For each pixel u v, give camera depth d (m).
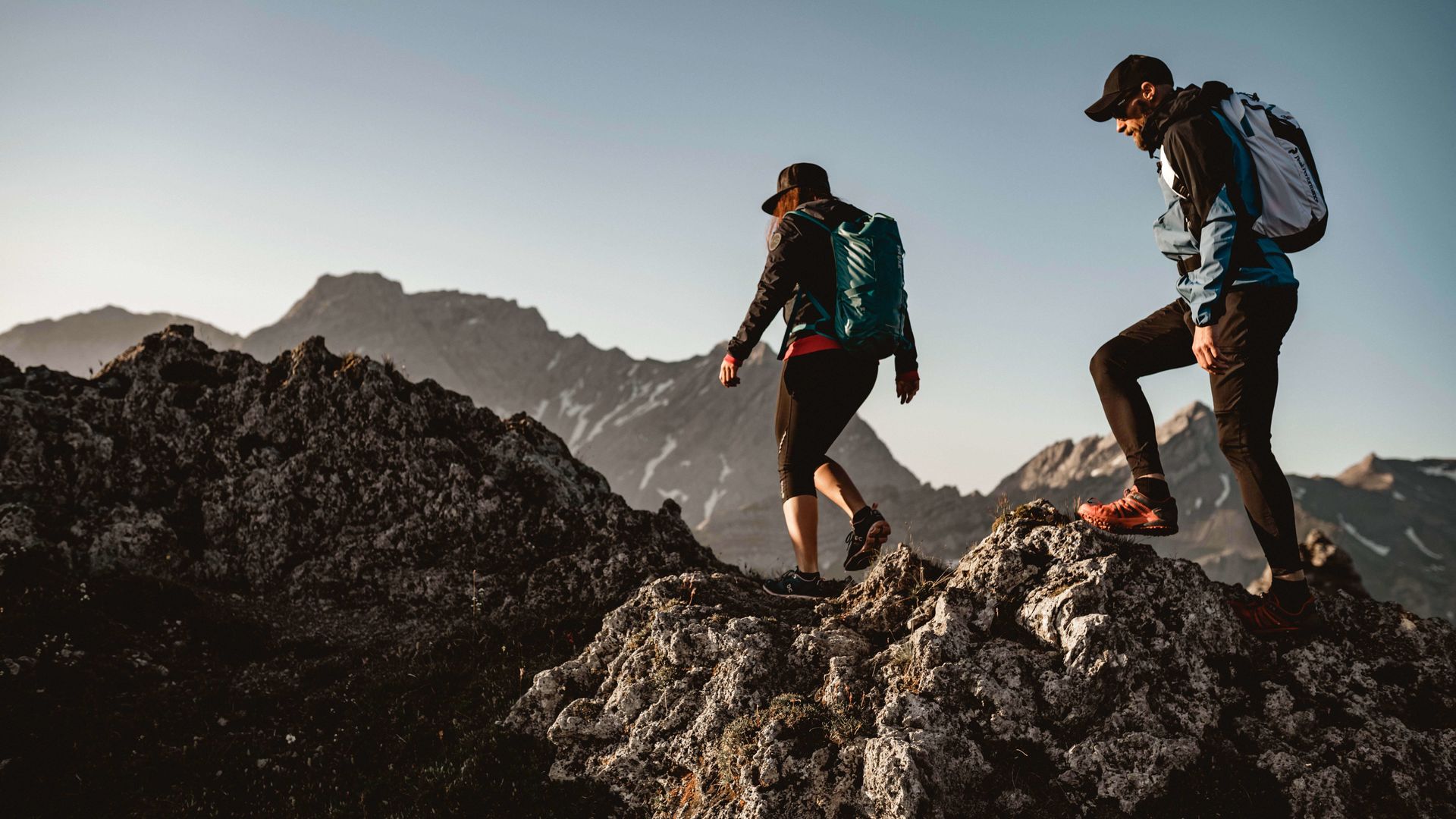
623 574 9.47
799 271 6.15
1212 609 5.80
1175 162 5.07
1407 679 5.70
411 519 10.49
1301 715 5.43
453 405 12.04
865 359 6.14
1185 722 5.38
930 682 5.59
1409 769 5.16
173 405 11.27
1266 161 4.96
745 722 5.93
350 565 10.22
